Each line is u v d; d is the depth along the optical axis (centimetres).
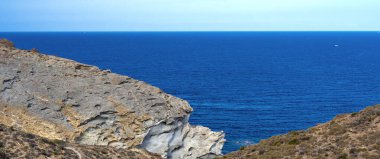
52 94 6041
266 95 13862
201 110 11488
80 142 5900
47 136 5697
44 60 6538
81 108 6025
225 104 12344
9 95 5872
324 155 3581
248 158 3944
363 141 3653
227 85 15875
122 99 6272
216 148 6788
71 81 6316
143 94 6469
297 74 19375
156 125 6234
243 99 13125
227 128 9675
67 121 5906
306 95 13838
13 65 6188
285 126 9906
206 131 6756
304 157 3638
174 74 18888
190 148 6644
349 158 3422
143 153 4794
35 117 5791
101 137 5994
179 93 14050
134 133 6103
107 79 6538
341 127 4044
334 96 13638
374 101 12794
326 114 11125
